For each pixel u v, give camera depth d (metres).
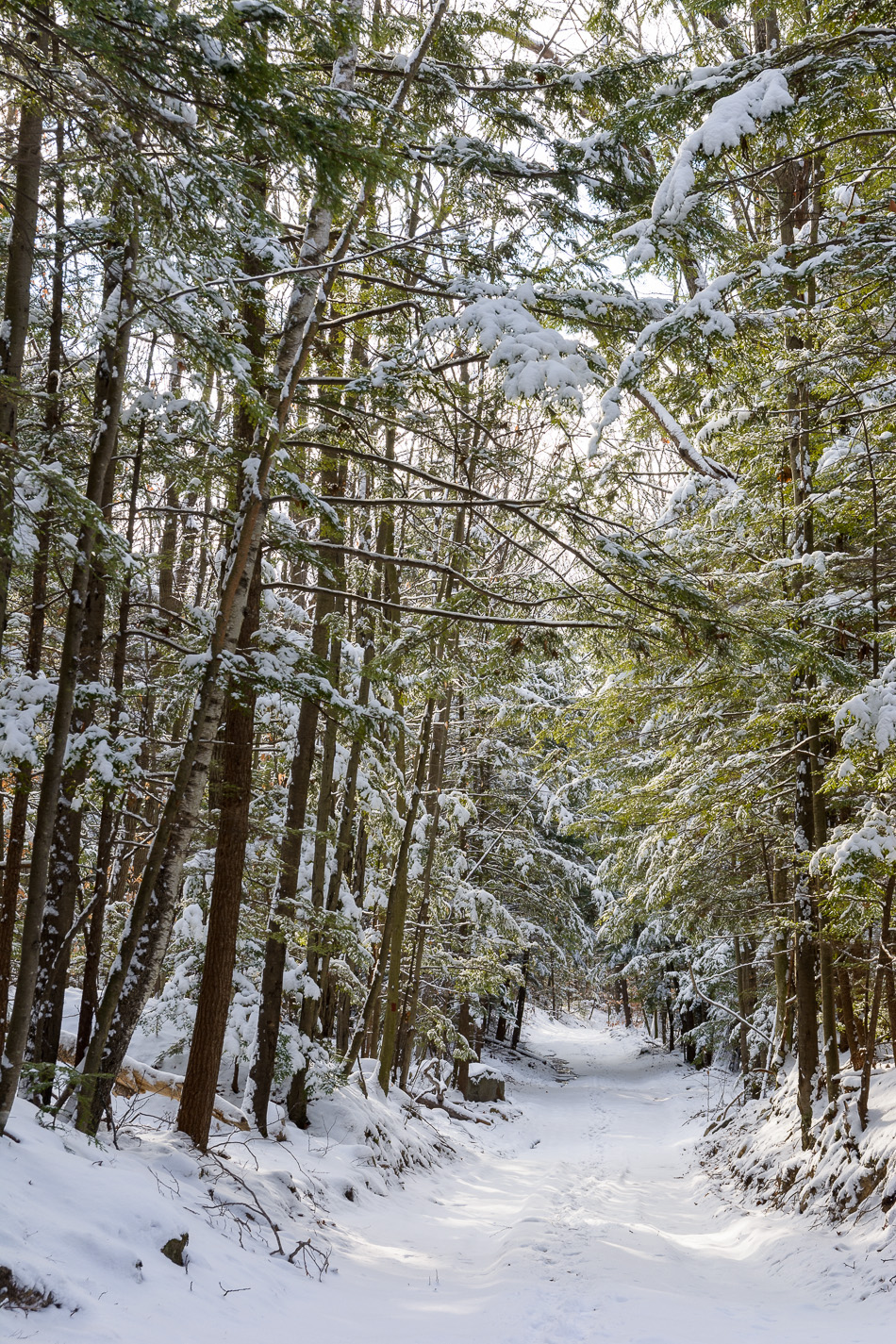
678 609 7.43
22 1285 4.00
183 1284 5.00
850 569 10.64
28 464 4.57
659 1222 10.99
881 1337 5.64
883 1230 7.70
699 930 16.89
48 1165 5.14
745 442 10.58
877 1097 9.57
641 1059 35.19
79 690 6.43
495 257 7.36
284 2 4.79
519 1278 7.09
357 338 9.05
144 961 6.84
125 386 7.45
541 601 7.97
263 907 11.46
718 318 6.85
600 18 7.84
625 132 7.24
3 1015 6.30
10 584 6.91
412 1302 6.64
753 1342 5.55
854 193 10.19
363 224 8.02
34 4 3.78
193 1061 7.65
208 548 11.99
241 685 7.45
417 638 9.48
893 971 8.73
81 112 4.13
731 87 7.17
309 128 4.10
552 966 28.77
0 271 6.55
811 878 10.85
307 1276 6.52
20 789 6.23
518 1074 29.75
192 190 4.56
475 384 7.82
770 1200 10.46
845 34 6.97
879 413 9.49
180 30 3.71
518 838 24.36
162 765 9.01
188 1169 6.82
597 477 7.51
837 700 8.88
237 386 5.63
